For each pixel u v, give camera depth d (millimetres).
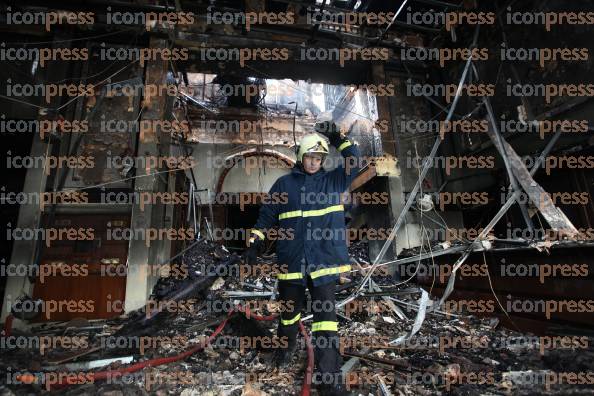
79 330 3254
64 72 4762
